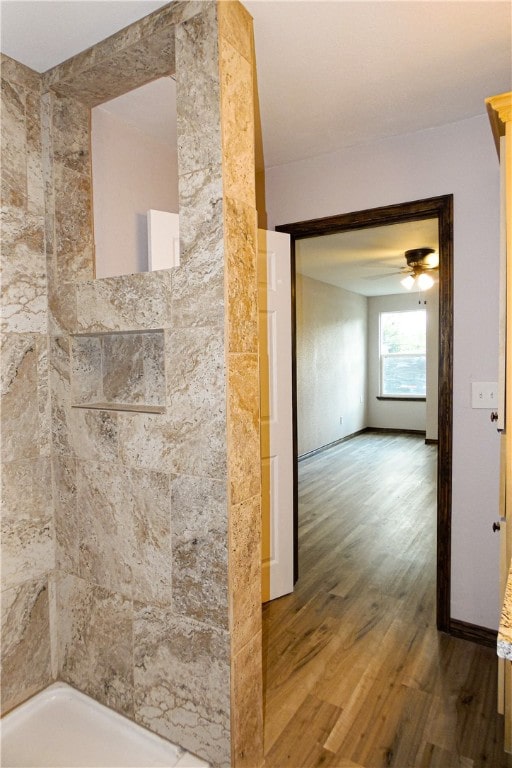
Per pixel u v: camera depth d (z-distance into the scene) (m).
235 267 1.37
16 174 1.67
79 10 1.40
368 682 1.91
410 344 8.27
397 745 1.60
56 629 1.85
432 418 7.20
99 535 1.68
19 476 1.72
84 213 1.85
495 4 1.41
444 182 2.20
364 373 8.48
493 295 2.11
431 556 3.13
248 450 1.44
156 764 1.47
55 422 1.81
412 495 4.53
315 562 3.06
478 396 2.16
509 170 1.50
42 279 1.78
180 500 1.46
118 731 1.61
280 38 1.54
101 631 1.70
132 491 1.58
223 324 1.34
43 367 1.79
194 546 1.43
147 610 1.56
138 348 1.79
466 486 2.20
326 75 1.77
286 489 2.62
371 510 4.10
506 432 1.59
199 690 1.45
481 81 1.83
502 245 1.61
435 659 2.05
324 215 2.52
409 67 1.73
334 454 6.57
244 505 1.42
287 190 2.62
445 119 2.13
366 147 2.38
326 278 6.54
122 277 1.55
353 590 2.68
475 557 2.19
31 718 1.68
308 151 2.46
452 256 2.19
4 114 1.63
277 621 2.37
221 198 1.32
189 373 1.41
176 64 1.38
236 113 1.37
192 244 1.38
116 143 2.08
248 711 1.46
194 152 1.36
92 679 1.74
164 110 2.01
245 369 1.42
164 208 2.34
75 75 1.66
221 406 1.35
